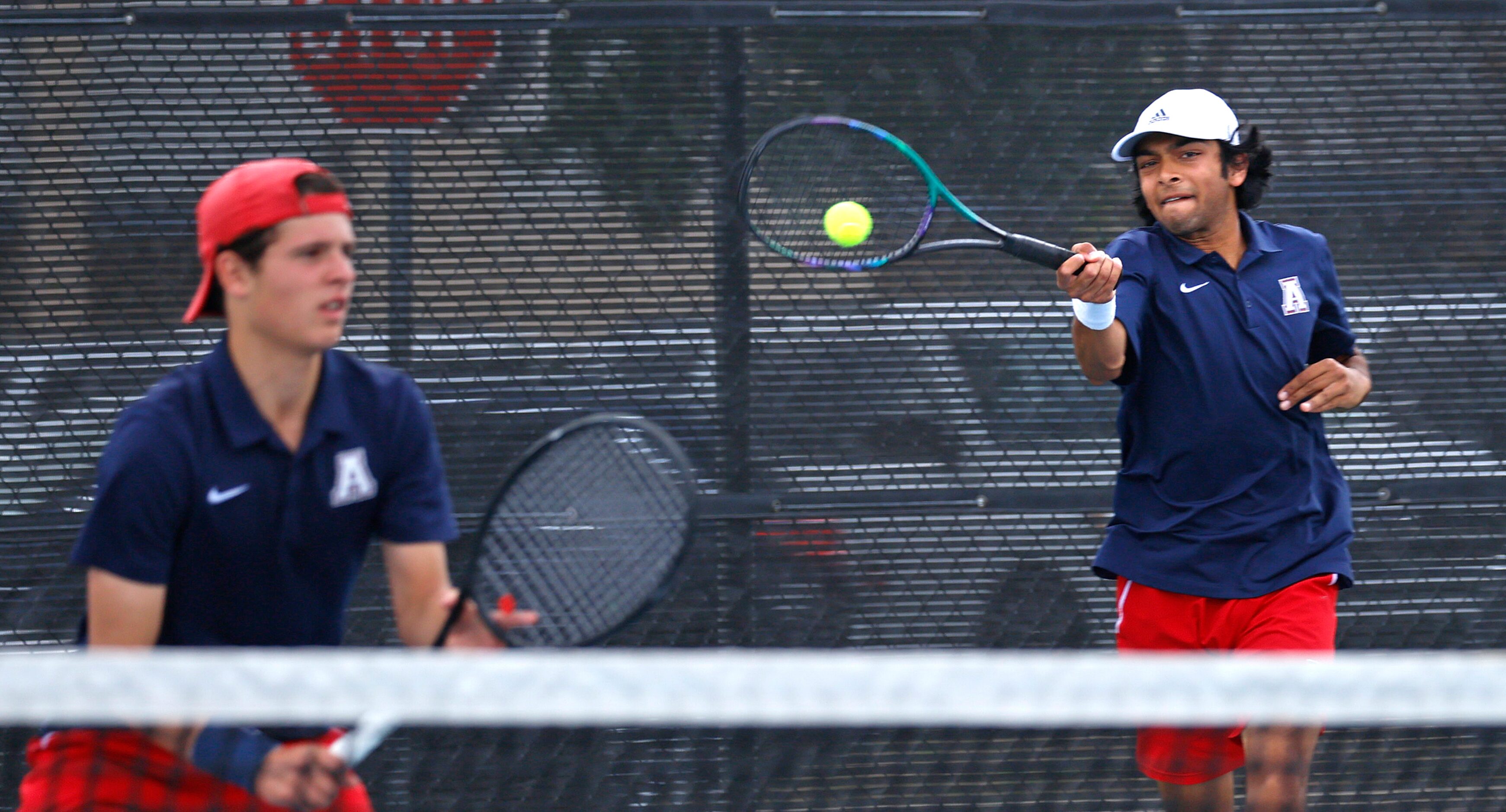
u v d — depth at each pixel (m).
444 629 7.12
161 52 11.25
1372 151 11.96
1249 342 9.73
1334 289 10.30
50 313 11.28
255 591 6.82
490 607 7.21
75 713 4.87
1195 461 9.73
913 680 5.04
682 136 11.44
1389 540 12.03
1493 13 11.91
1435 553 12.04
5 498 11.22
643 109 11.42
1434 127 11.97
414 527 7.18
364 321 11.34
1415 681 5.06
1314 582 9.68
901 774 11.57
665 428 11.49
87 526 6.37
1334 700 5.08
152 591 6.46
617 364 11.46
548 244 11.43
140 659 4.91
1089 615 11.72
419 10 11.28
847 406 11.55
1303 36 11.85
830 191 10.91
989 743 11.61
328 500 6.79
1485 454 12.06
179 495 6.41
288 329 6.47
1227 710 5.08
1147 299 9.85
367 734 6.42
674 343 11.48
